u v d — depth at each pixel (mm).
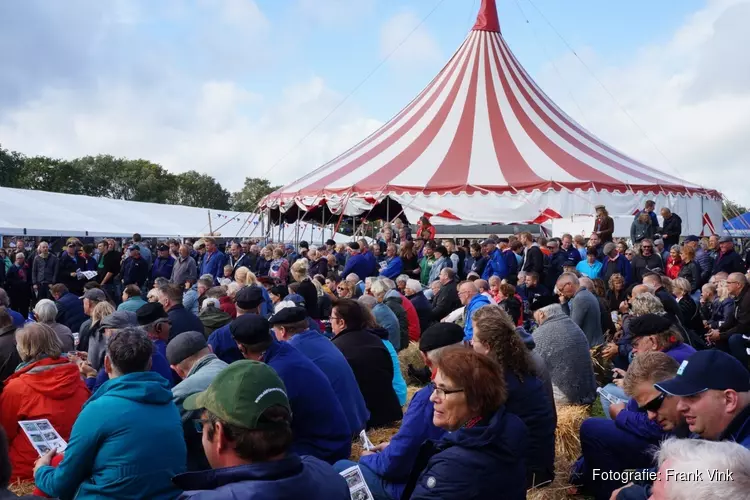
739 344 7523
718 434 2867
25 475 4453
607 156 17406
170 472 3172
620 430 4055
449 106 18000
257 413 2039
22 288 13453
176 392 3965
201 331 6660
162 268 14352
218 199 89562
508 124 17281
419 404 3664
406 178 15508
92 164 80500
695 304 7969
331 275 10969
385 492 3650
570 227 13492
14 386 4387
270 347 4043
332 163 18891
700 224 16047
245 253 15430
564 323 5473
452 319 8430
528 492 3896
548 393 4266
